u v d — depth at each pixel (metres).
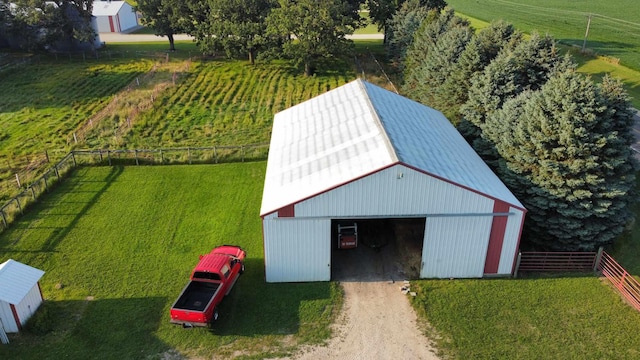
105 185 31.48
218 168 34.00
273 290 21.80
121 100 46.66
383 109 28.89
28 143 37.47
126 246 24.89
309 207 20.95
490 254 22.31
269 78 54.81
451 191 21.02
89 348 18.41
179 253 24.34
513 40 36.62
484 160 29.41
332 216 21.22
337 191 20.77
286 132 30.11
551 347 18.55
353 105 30.03
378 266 23.72
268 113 44.47
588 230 23.34
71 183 31.78
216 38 57.66
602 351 18.38
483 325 19.66
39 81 52.66
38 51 62.41
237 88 51.62
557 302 21.00
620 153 23.11
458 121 35.12
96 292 21.48
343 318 20.08
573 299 21.19
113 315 20.09
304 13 53.38
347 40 56.72
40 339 18.80
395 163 20.44
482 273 22.73
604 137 22.53
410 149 23.28
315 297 21.33
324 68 58.69
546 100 23.78
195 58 62.22
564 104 22.97
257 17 58.88
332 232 26.89
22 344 18.53
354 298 21.30
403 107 31.53
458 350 18.41
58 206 28.83
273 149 28.06
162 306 20.67
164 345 18.61
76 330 19.27
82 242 25.20
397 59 60.00
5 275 19.05
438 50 40.69
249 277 22.66
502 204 21.23
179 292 21.52
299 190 21.69
